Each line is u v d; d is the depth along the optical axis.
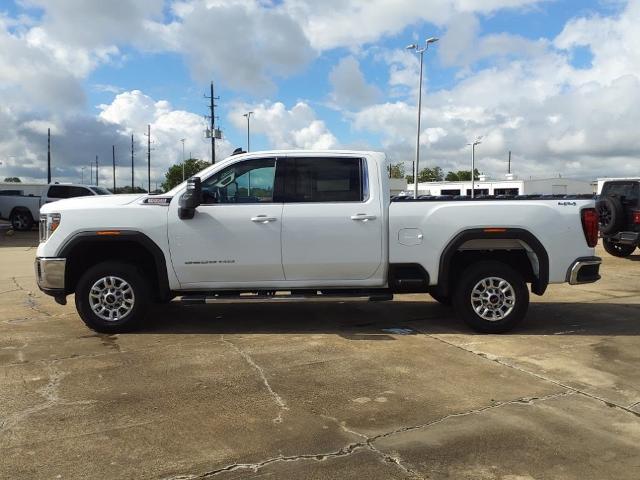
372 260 6.32
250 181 6.37
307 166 6.38
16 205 24.31
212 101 53.59
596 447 3.64
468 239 6.29
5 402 4.37
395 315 7.52
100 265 6.38
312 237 6.25
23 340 6.18
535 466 3.39
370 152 6.48
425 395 4.55
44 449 3.59
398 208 6.31
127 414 4.15
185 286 6.36
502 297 6.45
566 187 64.25
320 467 3.38
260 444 3.68
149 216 6.24
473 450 3.59
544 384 4.82
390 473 3.31
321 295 6.38
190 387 4.71
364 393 4.59
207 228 6.23
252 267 6.29
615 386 4.77
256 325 6.91
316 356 5.59
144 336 6.36
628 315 7.58
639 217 12.95
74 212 6.25
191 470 3.34
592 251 6.43
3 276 11.38
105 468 3.35
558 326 6.92
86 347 5.90
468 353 5.71
